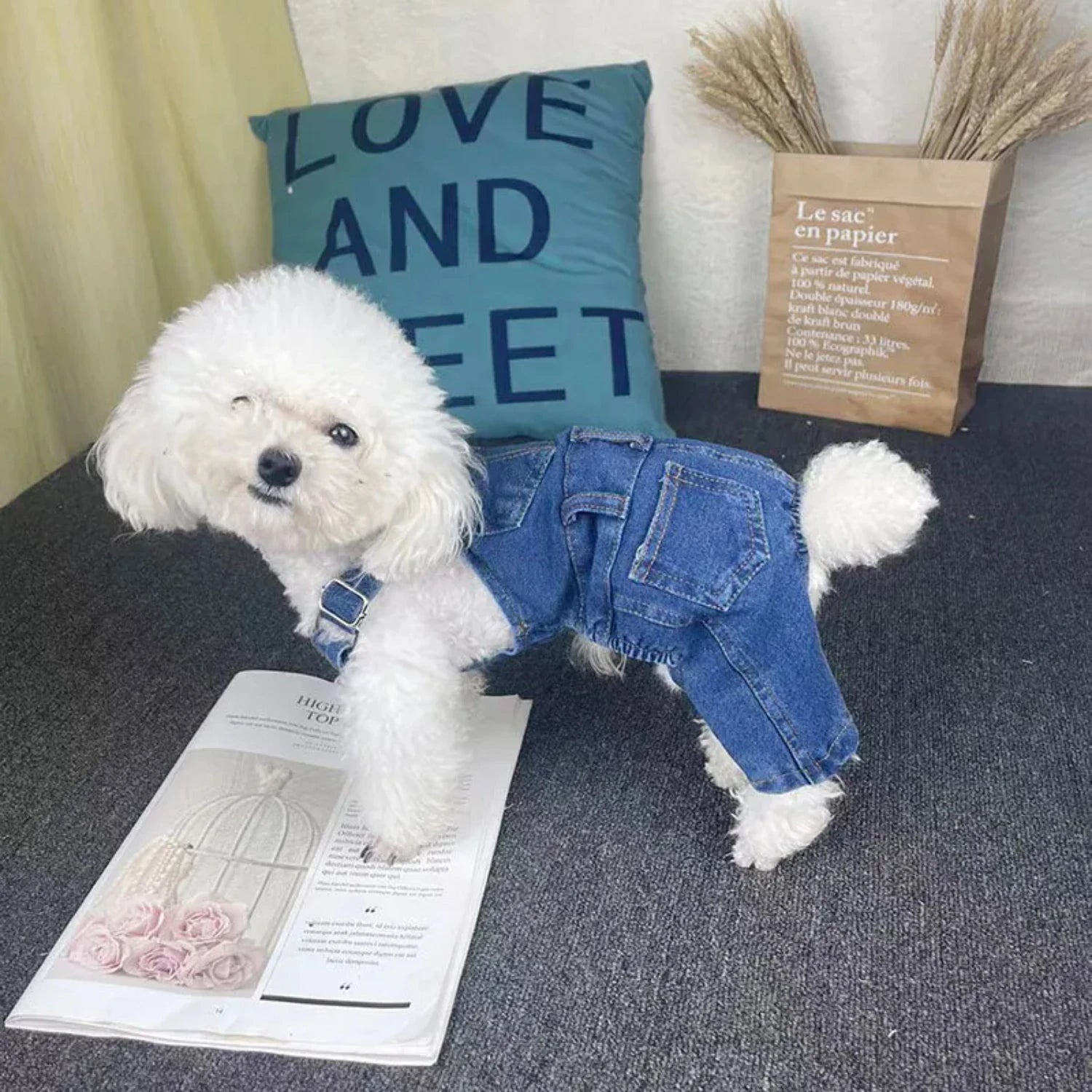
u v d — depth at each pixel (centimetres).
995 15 126
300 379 78
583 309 141
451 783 90
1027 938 81
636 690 110
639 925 85
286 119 156
